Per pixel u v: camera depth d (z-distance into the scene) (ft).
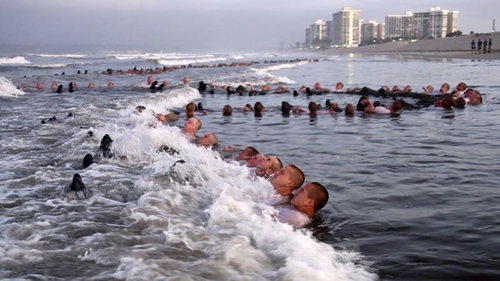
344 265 14.32
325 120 46.75
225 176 24.18
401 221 18.31
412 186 23.07
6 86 74.13
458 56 243.60
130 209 17.80
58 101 62.39
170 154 28.48
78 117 44.78
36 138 34.24
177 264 13.20
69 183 20.77
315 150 32.12
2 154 28.78
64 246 14.39
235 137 37.65
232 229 16.35
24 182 22.06
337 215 19.25
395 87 74.95
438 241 16.25
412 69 145.28
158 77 118.93
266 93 77.61
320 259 14.20
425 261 14.66
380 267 14.32
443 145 32.96
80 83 99.76
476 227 17.44
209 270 12.90
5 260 13.19
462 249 15.51
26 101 62.28
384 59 255.09
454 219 18.35
